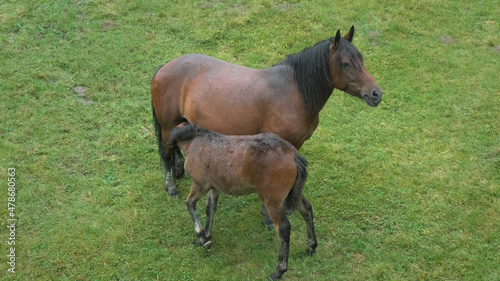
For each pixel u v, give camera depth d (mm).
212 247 5215
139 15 9156
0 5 8992
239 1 9641
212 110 5156
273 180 4461
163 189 5980
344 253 5148
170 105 5492
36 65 7844
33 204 5625
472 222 5418
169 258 5047
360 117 7266
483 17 9344
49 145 6500
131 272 4879
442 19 9273
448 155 6473
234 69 5277
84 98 7410
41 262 4938
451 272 4898
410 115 7262
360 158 6520
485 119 7090
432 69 8164
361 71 4852
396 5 9555
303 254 5141
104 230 5305
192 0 9664
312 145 6734
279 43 8664
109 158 6406
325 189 6008
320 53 4855
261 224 5527
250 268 4957
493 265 4926
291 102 4969
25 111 6965
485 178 6074
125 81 7785
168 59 8242
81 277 4805
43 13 8922
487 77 7934
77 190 5859
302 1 9625
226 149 4590
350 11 9367
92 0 9375
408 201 5789
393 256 5070
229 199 5867
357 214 5641
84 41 8477
